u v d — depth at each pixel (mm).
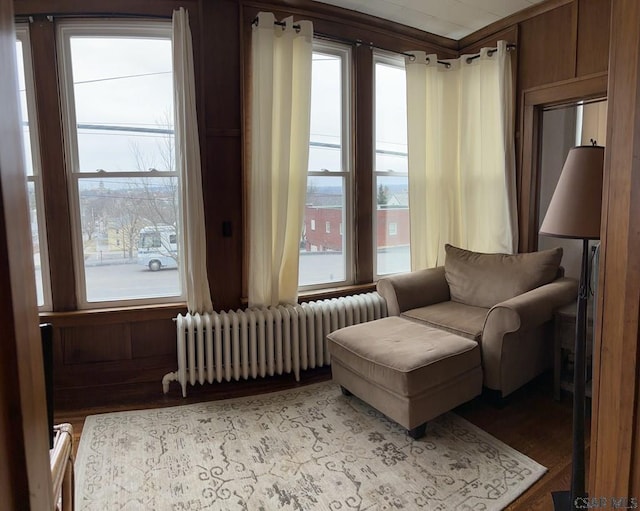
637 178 872
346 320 3191
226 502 1810
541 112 3430
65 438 1296
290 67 2939
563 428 2363
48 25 2656
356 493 1854
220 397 2795
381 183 3666
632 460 913
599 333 982
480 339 2594
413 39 3635
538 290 2721
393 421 2451
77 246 2863
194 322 2768
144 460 2104
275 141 3029
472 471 1992
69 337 2844
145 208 2971
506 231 3512
